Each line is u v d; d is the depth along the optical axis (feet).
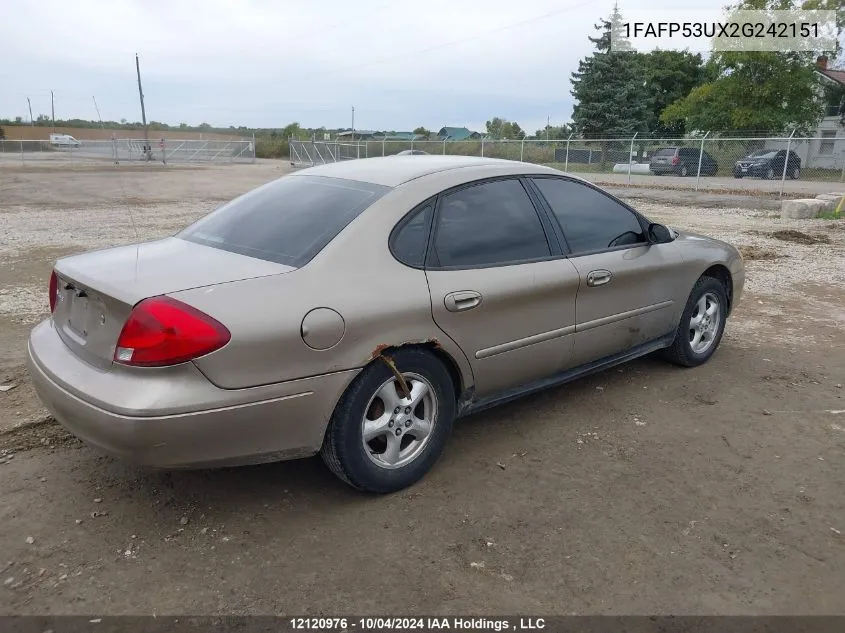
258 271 9.93
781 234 41.06
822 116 121.19
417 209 11.34
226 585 8.79
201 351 8.83
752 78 118.73
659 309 15.30
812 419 14.01
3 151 167.32
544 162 105.40
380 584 8.84
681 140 88.02
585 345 13.74
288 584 8.81
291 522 10.18
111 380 9.10
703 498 10.97
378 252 10.66
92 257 11.27
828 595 8.73
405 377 10.85
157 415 8.69
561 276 12.83
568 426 13.60
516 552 9.52
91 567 9.09
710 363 17.29
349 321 9.91
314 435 9.95
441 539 9.80
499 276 11.88
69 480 11.25
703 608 8.48
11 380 15.46
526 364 12.67
